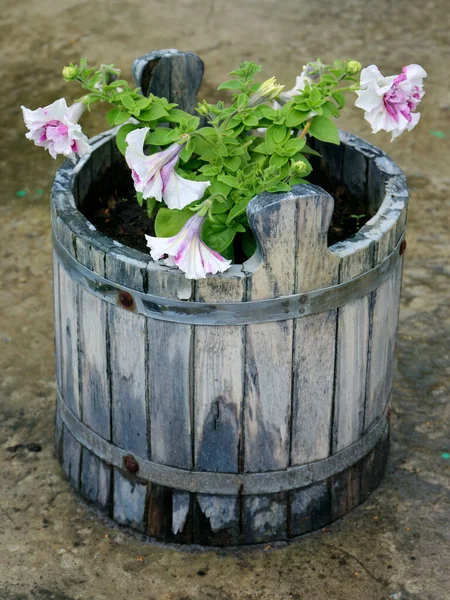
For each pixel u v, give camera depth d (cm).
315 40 576
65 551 263
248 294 217
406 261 390
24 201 430
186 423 239
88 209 280
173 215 234
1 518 273
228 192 235
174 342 226
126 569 257
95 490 272
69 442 277
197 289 216
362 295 232
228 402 234
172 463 248
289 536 264
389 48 568
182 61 289
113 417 251
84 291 236
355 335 238
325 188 292
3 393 324
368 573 256
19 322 359
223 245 233
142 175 203
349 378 244
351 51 563
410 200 430
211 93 516
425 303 367
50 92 520
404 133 482
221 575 255
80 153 221
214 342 224
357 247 224
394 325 260
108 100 238
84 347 246
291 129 241
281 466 249
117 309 229
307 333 228
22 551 263
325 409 244
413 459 296
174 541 263
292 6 624
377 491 283
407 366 336
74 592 250
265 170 224
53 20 602
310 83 251
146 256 221
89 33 585
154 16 609
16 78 533
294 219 210
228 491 251
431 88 525
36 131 218
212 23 599
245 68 255
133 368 236
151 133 240
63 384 267
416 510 277
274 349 227
